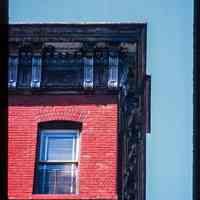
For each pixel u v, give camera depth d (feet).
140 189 49.75
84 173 49.06
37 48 54.34
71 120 51.93
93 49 54.54
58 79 53.62
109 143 50.60
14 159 49.90
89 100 52.70
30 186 48.70
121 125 51.65
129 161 50.55
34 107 52.47
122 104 52.44
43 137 51.62
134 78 53.26
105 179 48.83
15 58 53.98
